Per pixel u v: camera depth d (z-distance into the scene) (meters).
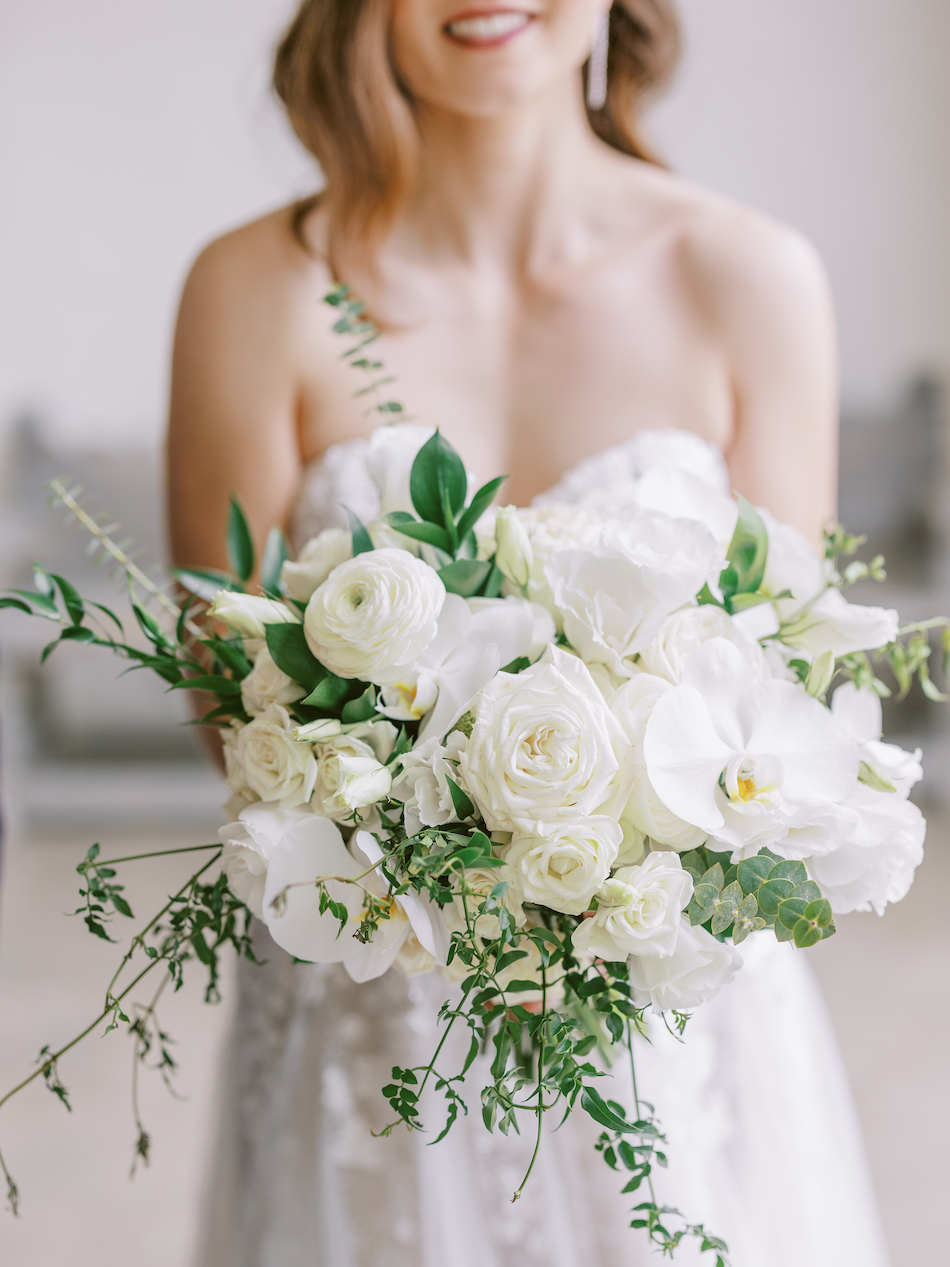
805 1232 1.19
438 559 0.85
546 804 0.71
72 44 4.82
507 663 0.78
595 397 1.35
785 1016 1.25
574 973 0.79
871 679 0.88
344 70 1.28
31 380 4.97
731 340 1.35
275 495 1.39
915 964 3.46
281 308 1.36
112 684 4.70
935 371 4.99
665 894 0.71
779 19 4.89
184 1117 2.80
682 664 0.77
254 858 0.79
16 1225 2.42
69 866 4.34
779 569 0.87
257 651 0.86
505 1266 1.15
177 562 1.45
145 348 4.93
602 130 1.47
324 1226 1.17
